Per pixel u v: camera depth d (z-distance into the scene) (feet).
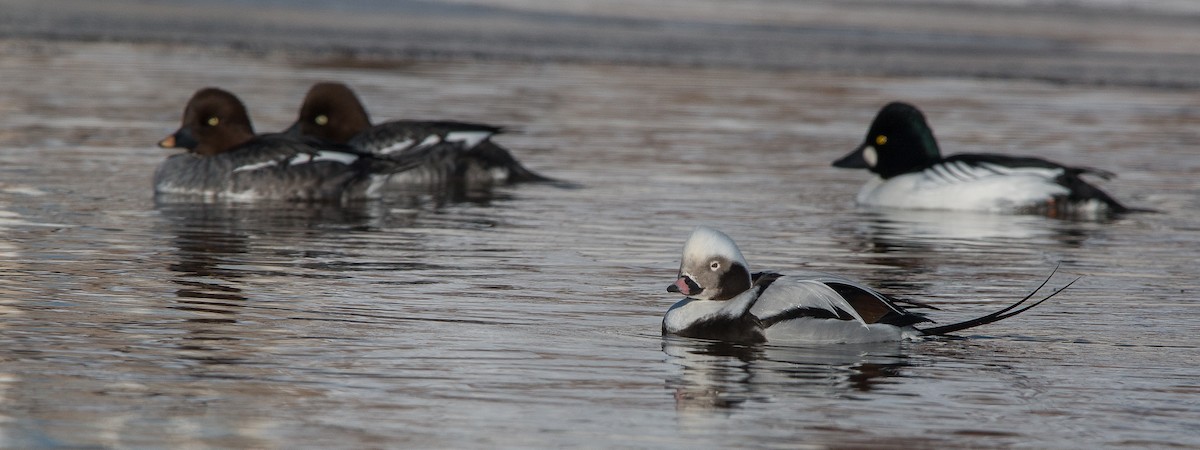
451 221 54.90
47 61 107.24
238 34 129.90
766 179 69.67
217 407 28.17
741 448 26.37
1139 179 71.82
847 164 65.26
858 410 28.94
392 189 64.75
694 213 58.13
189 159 60.95
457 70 112.98
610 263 46.03
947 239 53.67
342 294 39.58
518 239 50.65
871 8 183.93
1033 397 30.12
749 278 34.86
